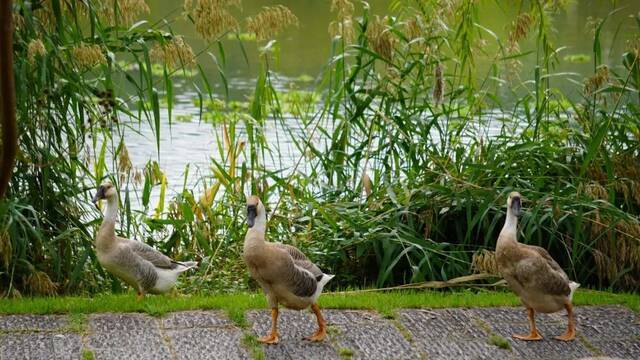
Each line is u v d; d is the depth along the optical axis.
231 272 11.17
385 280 10.95
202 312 8.85
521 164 11.52
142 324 8.41
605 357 7.75
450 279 10.84
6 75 4.41
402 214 11.33
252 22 10.61
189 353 7.67
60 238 10.14
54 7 9.78
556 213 10.67
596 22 12.27
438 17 11.95
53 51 9.92
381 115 11.38
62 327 8.23
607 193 11.07
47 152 10.09
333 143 12.03
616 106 10.84
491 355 7.86
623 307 9.49
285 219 11.62
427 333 8.41
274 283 7.68
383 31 11.45
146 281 9.26
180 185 15.55
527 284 7.91
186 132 20.11
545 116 12.59
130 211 11.16
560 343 8.23
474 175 11.27
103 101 9.87
